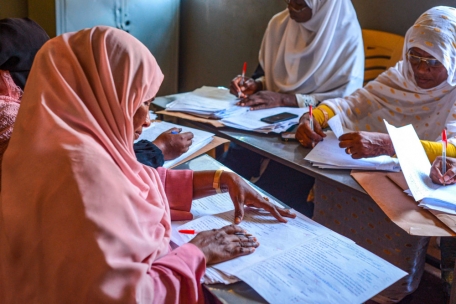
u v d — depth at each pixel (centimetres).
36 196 84
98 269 79
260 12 308
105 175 85
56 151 85
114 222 84
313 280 91
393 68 195
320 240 107
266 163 216
